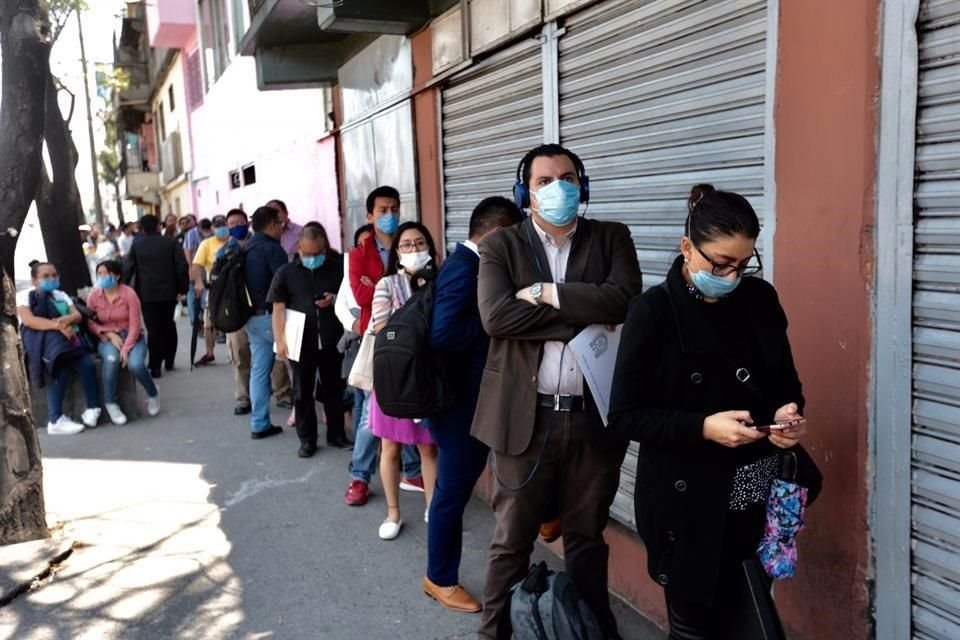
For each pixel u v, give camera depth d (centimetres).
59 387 687
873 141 226
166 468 573
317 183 875
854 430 239
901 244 219
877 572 234
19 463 427
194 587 380
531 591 262
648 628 330
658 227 333
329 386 596
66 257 870
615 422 218
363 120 689
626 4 338
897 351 223
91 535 446
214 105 1538
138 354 723
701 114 301
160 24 1677
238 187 1392
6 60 416
